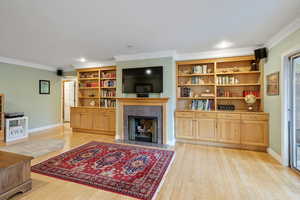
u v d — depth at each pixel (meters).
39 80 5.26
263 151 3.29
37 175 2.25
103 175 2.27
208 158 2.94
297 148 2.49
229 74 3.88
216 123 3.59
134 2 1.77
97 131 4.81
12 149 3.36
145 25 2.35
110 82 4.80
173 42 3.09
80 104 5.29
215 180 2.17
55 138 4.27
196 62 3.91
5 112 4.34
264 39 2.93
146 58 3.93
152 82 3.88
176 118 3.89
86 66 4.98
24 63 4.76
